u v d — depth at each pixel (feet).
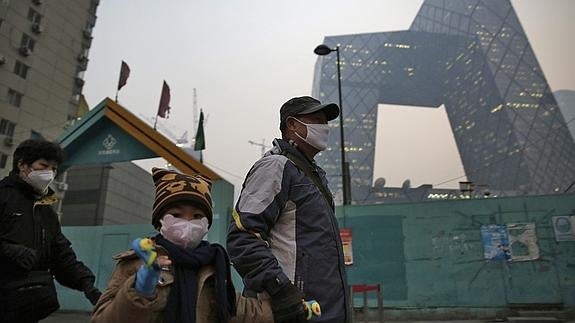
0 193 8.08
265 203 6.61
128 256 5.16
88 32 137.08
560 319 33.88
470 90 424.46
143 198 237.86
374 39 527.81
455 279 37.76
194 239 5.41
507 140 337.93
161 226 5.65
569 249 36.86
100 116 40.83
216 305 5.41
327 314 6.40
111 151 41.19
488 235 38.37
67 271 9.14
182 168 38.55
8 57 110.42
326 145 8.00
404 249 39.11
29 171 8.40
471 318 36.37
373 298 38.09
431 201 39.99
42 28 120.06
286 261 6.64
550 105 323.98
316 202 7.11
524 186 300.40
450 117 469.57
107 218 205.77
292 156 7.53
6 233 7.82
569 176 274.57
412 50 514.68
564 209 37.83
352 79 488.02
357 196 268.82
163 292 4.98
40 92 117.91
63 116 123.85
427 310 37.22
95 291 8.96
